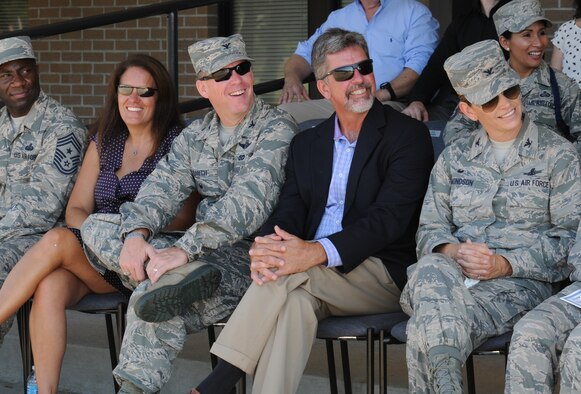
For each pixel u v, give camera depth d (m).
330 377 4.95
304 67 7.10
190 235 4.66
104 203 5.38
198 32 9.23
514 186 4.46
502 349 4.16
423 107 6.20
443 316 4.04
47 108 5.72
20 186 5.70
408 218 4.65
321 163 4.81
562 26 6.31
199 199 5.34
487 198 4.48
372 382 4.38
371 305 4.59
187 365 5.52
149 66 5.33
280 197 4.89
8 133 5.73
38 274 4.85
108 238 4.86
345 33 4.73
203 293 4.53
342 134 4.83
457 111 5.34
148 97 5.31
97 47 9.67
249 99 5.04
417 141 4.73
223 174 5.05
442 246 4.48
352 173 4.73
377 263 4.62
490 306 4.20
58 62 9.86
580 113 5.30
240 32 9.40
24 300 4.87
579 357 3.78
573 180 4.38
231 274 4.82
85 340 5.96
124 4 9.49
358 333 4.39
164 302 4.40
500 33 5.41
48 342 4.86
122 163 5.39
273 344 4.32
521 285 4.32
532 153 4.45
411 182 4.67
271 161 4.92
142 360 4.50
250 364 4.34
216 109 5.07
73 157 5.64
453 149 4.63
